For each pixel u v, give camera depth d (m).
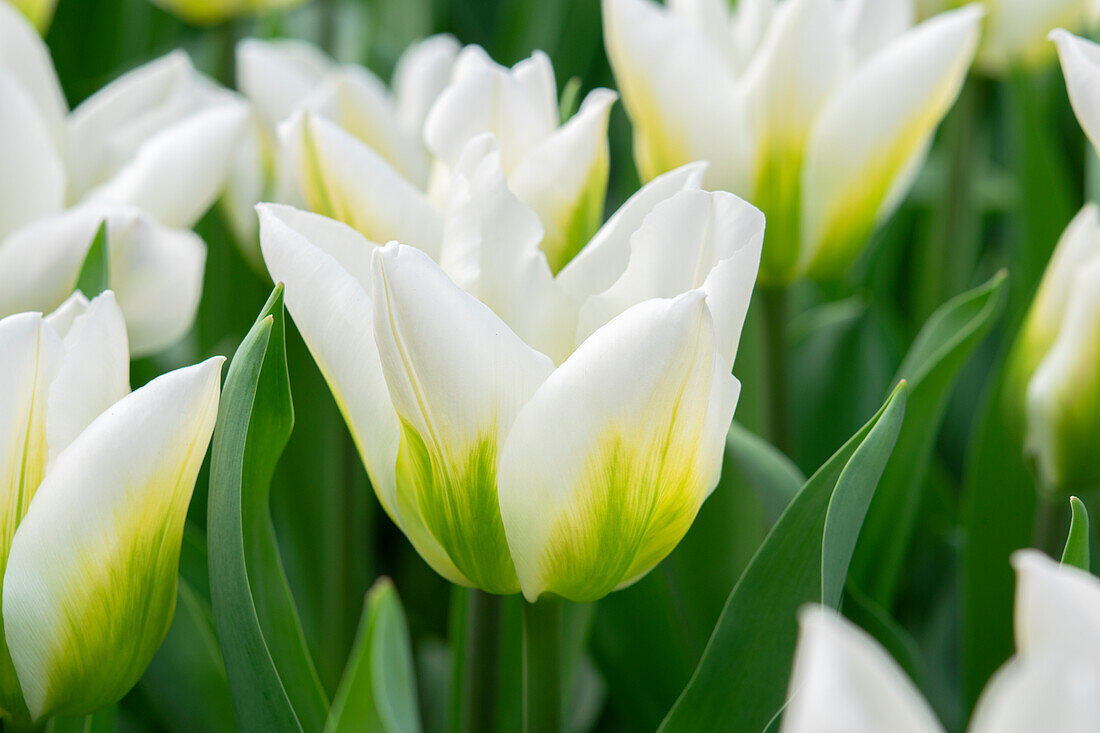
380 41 1.31
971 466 0.78
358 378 0.62
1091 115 0.65
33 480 0.62
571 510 0.61
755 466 0.72
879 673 0.48
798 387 0.86
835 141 0.76
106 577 0.61
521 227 0.64
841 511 0.63
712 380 0.61
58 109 0.77
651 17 0.75
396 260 0.60
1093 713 0.47
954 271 1.01
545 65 0.69
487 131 0.68
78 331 0.62
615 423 0.60
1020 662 0.54
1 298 0.71
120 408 0.61
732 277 0.61
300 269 0.62
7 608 0.61
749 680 0.64
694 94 0.75
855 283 1.07
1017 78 0.92
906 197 1.13
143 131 0.78
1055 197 0.90
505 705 0.75
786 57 0.75
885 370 0.87
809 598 0.64
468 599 0.71
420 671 0.87
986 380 0.99
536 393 0.60
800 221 0.77
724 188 0.76
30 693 0.62
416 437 0.62
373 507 0.94
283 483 0.87
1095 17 0.97
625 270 0.64
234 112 0.76
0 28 0.76
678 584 0.78
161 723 0.76
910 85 0.75
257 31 1.27
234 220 0.85
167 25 1.36
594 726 0.85
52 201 0.73
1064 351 0.73
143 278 0.73
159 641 0.63
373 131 0.76
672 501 0.62
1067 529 0.75
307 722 0.66
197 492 0.84
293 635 0.66
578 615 0.75
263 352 0.63
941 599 0.86
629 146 1.20
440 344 0.60
